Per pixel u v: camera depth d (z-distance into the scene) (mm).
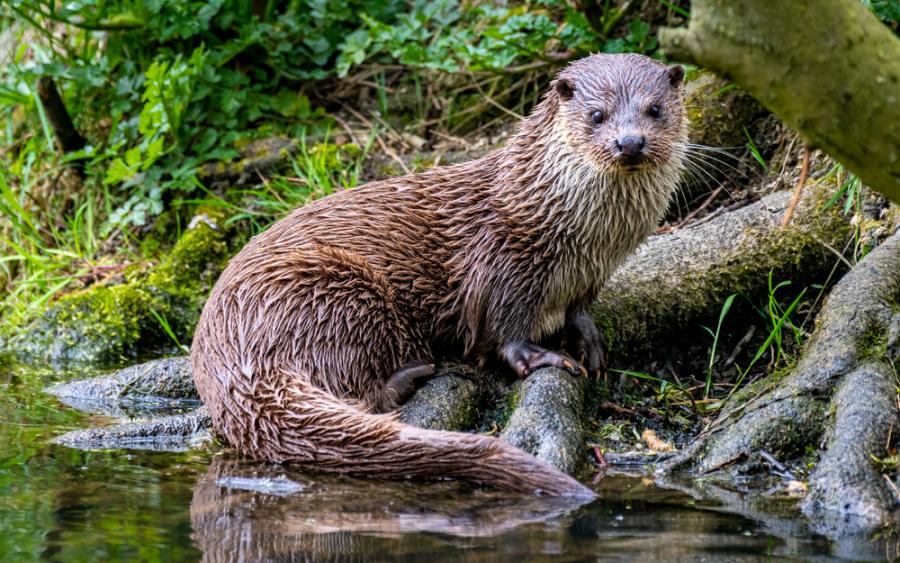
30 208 10500
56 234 10062
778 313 7559
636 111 6543
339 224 7016
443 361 7215
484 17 10406
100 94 10711
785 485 5617
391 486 5609
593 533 4727
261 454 6164
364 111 10711
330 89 10898
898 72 3969
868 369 6004
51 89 10016
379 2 10812
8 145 11023
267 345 6375
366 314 6695
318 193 9500
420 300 7039
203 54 10047
